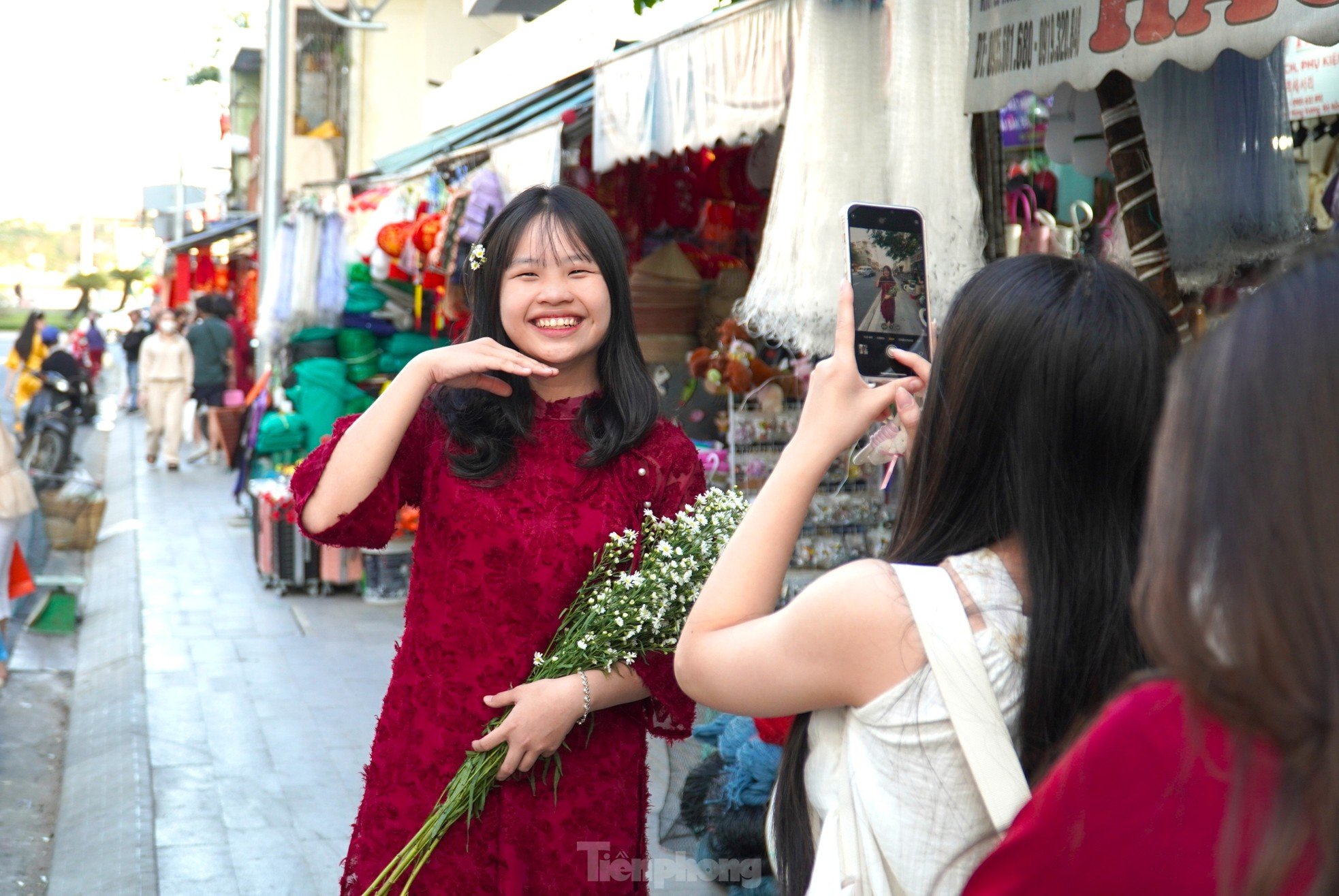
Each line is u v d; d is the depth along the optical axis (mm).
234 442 14805
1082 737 943
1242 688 744
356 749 5344
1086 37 2789
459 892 2102
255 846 4312
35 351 17094
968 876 1187
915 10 3115
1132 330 1288
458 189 6324
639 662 2123
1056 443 1283
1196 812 871
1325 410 737
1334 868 708
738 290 6043
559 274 2189
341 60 14758
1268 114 3484
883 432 1729
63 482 11070
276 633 7273
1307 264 792
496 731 2045
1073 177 5191
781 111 3699
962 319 1360
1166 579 792
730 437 5094
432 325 8750
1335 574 718
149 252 53812
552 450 2186
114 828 4367
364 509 2125
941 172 3127
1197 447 787
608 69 4879
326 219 8656
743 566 1401
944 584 1266
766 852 3494
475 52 15117
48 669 6727
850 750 1292
